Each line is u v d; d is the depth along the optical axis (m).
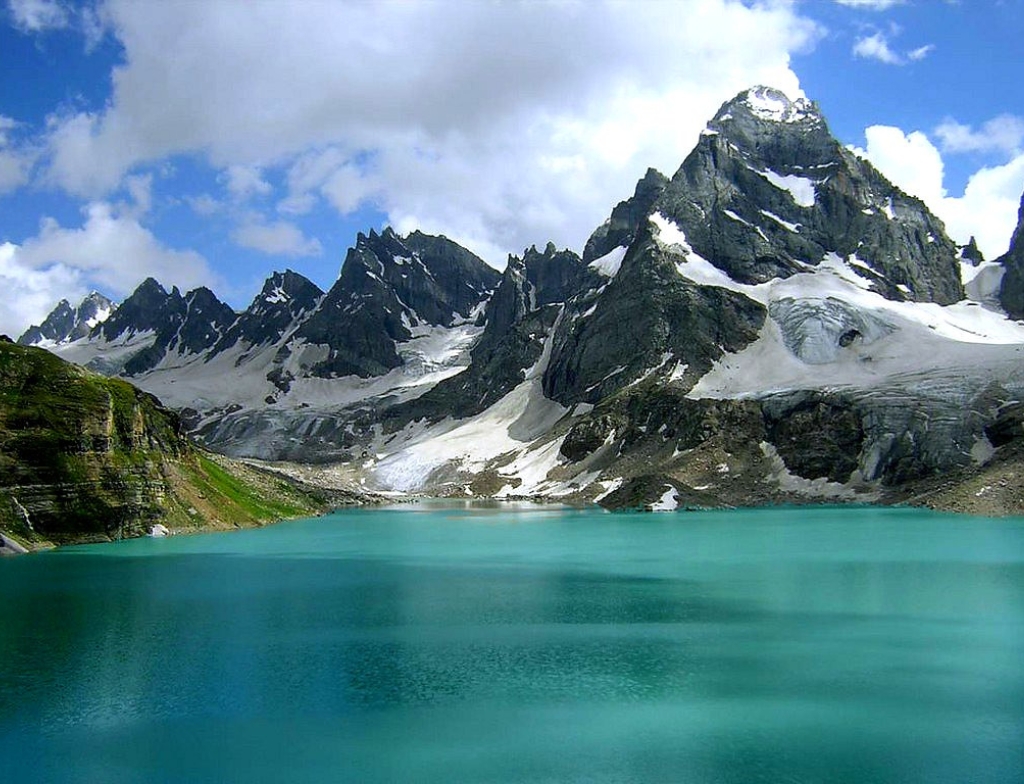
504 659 47.19
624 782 31.75
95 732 37.12
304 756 34.34
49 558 92.44
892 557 83.44
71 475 106.81
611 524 128.25
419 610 60.66
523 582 72.75
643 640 51.06
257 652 49.16
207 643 51.38
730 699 40.22
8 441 103.12
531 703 39.94
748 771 32.44
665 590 67.69
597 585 70.56
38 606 63.12
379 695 41.28
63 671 45.62
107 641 52.00
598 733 36.31
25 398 107.38
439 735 36.28
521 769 32.88
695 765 33.06
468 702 40.19
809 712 38.47
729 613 58.34
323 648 49.97
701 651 48.41
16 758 34.53
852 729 36.47
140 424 121.56
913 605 60.06
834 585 68.50
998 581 69.19
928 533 104.38
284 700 40.72
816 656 47.19
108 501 110.00
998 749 34.25
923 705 39.22
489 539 110.06
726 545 96.69
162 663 47.03
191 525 122.38
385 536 116.31
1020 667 44.84
